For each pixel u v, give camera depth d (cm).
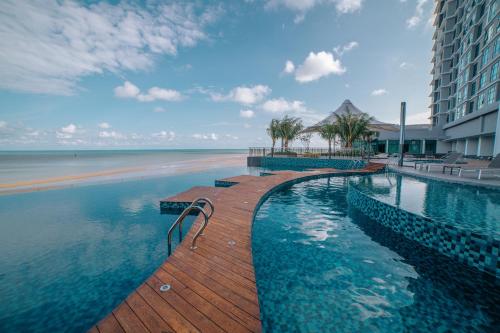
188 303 225
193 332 189
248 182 1014
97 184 1302
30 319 277
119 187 1209
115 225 619
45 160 5178
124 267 399
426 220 418
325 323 246
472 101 2589
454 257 364
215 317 206
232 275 276
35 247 482
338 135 2517
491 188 712
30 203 873
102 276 371
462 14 3256
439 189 716
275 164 2284
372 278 334
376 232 510
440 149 3181
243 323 200
